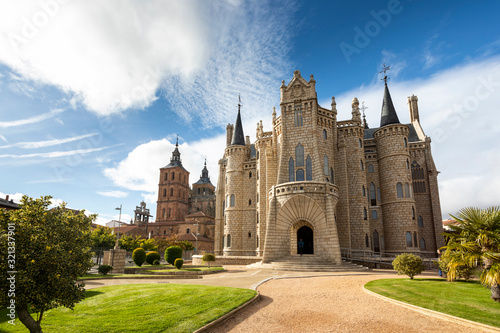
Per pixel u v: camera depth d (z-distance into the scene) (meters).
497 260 14.95
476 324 12.17
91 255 12.05
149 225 117.81
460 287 18.97
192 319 13.09
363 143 49.78
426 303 15.18
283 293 19.16
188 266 40.81
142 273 33.47
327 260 35.91
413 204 47.56
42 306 9.89
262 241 50.75
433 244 49.94
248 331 12.42
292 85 47.66
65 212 11.75
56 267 9.92
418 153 53.50
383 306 15.62
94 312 14.05
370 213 50.50
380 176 51.00
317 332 12.22
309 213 38.16
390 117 51.62
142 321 12.79
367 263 39.00
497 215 15.57
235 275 29.20
